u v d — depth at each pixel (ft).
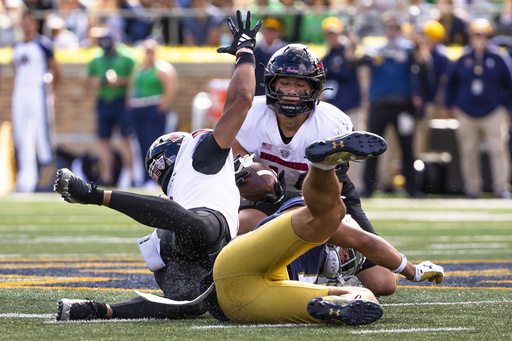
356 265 45.88
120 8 184.65
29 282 53.31
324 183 34.73
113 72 154.71
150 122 152.46
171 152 43.19
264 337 34.65
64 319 38.58
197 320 39.32
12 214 118.32
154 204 38.55
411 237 88.48
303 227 36.06
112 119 157.07
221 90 164.35
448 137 148.46
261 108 47.93
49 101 155.33
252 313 37.55
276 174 48.29
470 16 169.37
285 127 47.44
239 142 48.47
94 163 169.68
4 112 185.78
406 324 38.32
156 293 48.88
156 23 182.70
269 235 36.73
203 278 38.60
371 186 140.87
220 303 38.19
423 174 144.46
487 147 152.35
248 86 42.32
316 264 43.55
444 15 165.27
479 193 144.15
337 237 41.98
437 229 97.25
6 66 185.37
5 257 69.00
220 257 37.96
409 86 132.98
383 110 133.49
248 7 166.30
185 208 40.55
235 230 41.93
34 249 75.41
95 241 82.64
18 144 157.89
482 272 60.59
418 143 153.69
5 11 188.55
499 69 136.67
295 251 36.70
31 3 187.52
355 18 163.63
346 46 133.69
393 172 157.07
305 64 45.52
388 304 45.70
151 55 152.35
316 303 36.55
